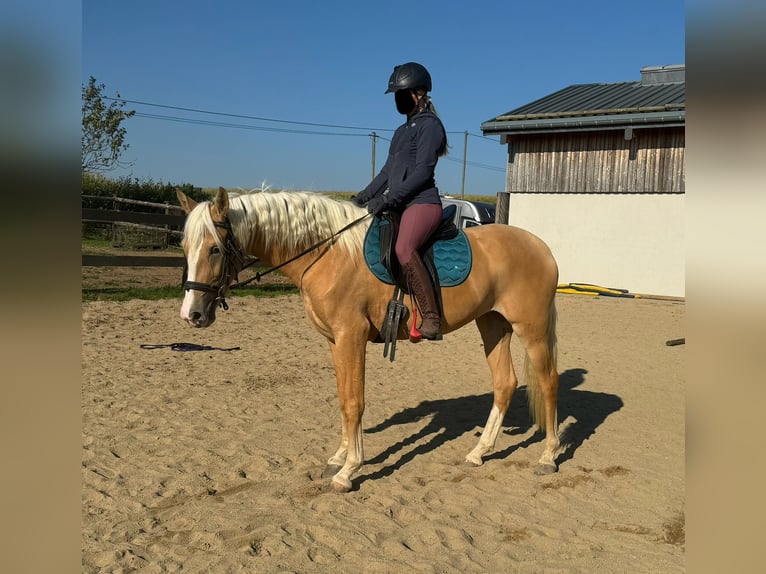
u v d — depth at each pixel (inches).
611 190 545.6
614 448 179.5
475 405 223.0
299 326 368.5
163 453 164.9
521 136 587.5
